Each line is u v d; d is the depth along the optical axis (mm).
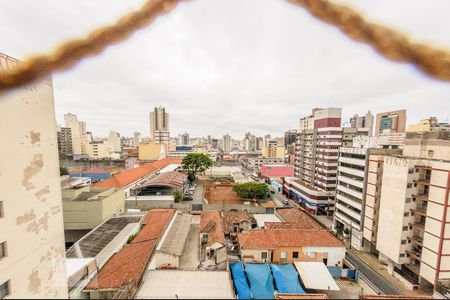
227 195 44406
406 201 22125
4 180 8734
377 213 26641
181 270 14773
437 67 2357
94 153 103125
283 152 121875
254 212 36000
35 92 9875
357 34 2471
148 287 12805
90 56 2689
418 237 21703
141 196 40781
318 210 42000
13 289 8984
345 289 19219
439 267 19203
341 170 33344
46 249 10578
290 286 16906
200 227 25594
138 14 2660
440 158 22984
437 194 19750
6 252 8828
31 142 9828
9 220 8914
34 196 9984
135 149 123625
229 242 25016
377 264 25031
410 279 20969
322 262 20391
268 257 21031
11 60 2619
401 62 2465
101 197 26312
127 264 15383
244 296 15695
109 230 22234
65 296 11523
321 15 2533
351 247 29312
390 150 27781
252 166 93312
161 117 151750
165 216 26594
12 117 8977
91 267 13859
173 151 127812
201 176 66562
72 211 24109
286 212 32594
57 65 2654
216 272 14555
